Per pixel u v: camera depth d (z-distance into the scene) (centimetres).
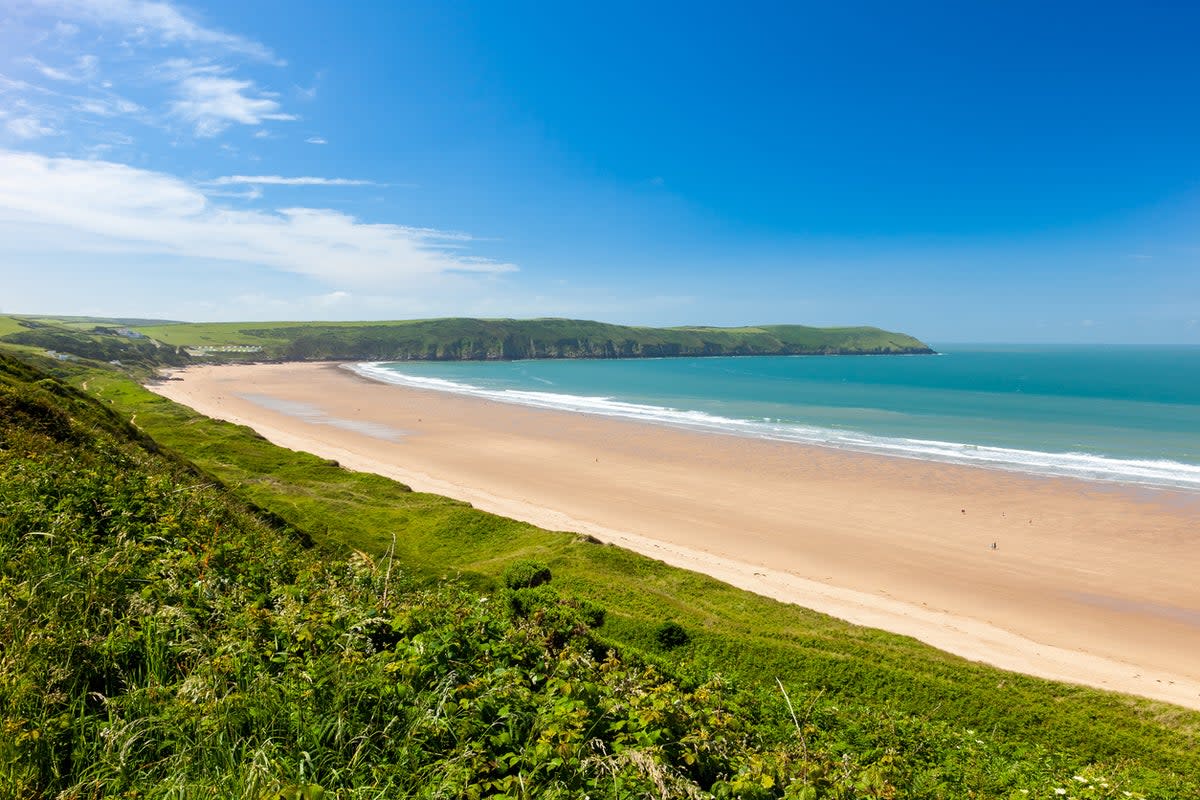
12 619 642
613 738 649
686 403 10669
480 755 565
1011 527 4122
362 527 3494
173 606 753
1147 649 2655
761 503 4647
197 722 562
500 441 6900
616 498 4759
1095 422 8406
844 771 772
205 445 4856
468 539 3488
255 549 1253
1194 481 5147
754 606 2772
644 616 2498
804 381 15850
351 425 7862
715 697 890
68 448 1636
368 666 675
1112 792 1330
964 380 16188
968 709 1927
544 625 1552
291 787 469
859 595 3120
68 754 526
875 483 5169
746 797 597
